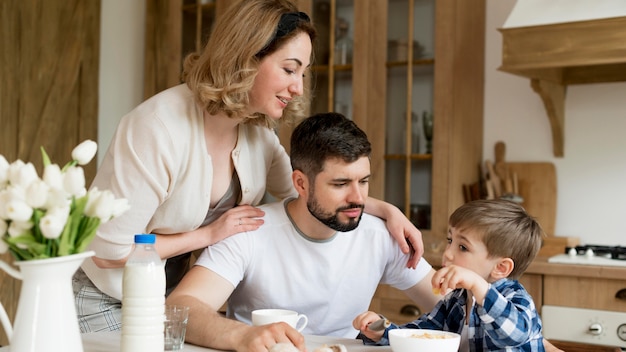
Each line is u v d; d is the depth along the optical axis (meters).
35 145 3.47
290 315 1.50
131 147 1.66
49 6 3.52
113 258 1.68
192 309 1.54
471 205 1.60
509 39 2.69
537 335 1.45
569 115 3.02
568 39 2.58
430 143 2.98
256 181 1.89
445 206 2.93
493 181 3.11
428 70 2.99
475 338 1.48
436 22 2.97
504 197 3.03
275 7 1.67
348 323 1.88
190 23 3.45
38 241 1.12
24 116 3.43
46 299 1.13
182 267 2.02
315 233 1.80
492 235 1.55
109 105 3.74
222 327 1.46
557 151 3.03
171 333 1.43
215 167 1.82
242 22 1.64
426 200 2.99
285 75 1.68
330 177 1.68
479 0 3.13
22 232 1.11
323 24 3.19
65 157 3.57
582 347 1.66
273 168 2.03
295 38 1.68
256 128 1.91
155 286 1.31
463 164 3.03
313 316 1.83
